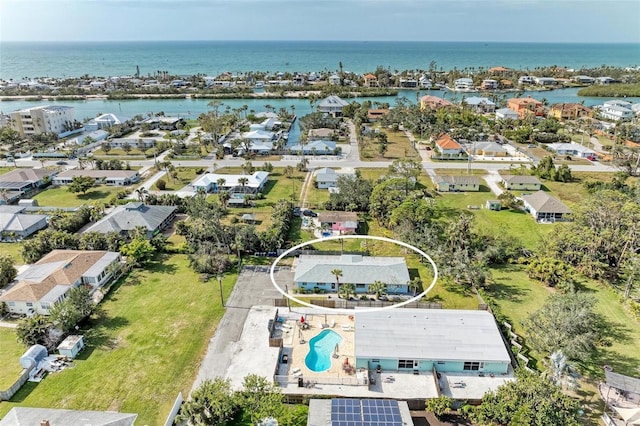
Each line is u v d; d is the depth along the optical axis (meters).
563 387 45.84
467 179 107.31
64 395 45.19
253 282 67.25
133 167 128.00
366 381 47.19
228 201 97.50
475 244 73.50
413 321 54.38
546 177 114.62
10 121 162.25
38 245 73.69
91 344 52.94
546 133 156.12
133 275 69.06
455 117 175.62
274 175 119.94
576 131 166.00
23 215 85.94
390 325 53.69
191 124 183.25
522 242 79.88
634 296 62.12
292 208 93.44
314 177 118.19
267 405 40.25
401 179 97.19
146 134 165.38
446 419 42.56
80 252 70.81
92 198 102.94
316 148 140.25
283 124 181.25
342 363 50.44
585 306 50.22
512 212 94.25
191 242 76.00
